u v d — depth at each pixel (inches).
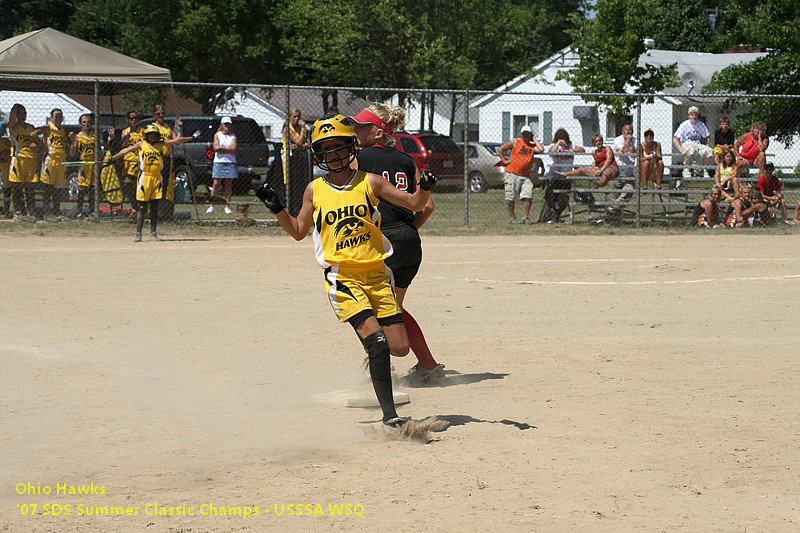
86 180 1737.2
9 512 379.9
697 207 1763.0
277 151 1722.4
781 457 456.4
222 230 1637.6
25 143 1657.2
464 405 561.3
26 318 838.5
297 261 1252.5
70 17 4126.5
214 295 973.8
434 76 3575.3
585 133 3521.2
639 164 1732.3
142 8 3329.2
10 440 480.7
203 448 470.6
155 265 1200.8
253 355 699.4
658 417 528.4
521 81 3641.7
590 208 1807.3
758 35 2878.9
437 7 3745.1
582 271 1176.2
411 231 611.2
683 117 3230.8
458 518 373.7
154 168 1448.1
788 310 893.8
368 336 493.7
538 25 4475.9
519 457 454.9
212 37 3304.6
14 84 1883.6
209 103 3435.0
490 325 822.5
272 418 530.9
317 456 457.4
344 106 3634.4
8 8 4439.0
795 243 1509.6
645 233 1656.0
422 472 432.1
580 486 413.1
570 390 593.9
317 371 649.6
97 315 855.7
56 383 605.6
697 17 4982.8
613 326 816.3
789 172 3193.9
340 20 3479.3
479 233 1638.8
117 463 445.1
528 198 1788.9
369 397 565.9
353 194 496.7
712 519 374.3
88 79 1627.7
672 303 936.3
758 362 673.6
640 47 2974.9
